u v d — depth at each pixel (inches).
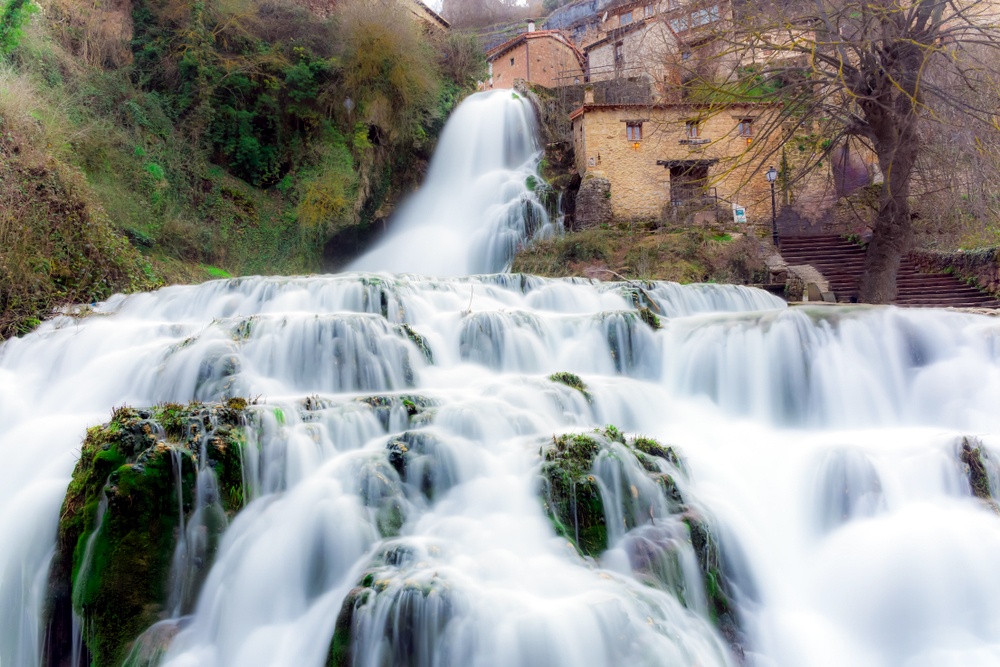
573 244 836.0
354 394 299.1
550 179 1034.1
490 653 177.9
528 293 486.9
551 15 1824.6
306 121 805.2
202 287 436.8
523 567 205.3
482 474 245.6
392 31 851.4
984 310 406.3
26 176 440.1
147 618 203.8
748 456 293.4
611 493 232.4
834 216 932.6
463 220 987.9
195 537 215.0
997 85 520.4
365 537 219.1
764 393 364.8
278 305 420.2
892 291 569.3
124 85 665.0
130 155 620.4
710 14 684.7
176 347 321.7
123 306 440.1
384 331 346.0
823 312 378.9
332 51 839.7
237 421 238.5
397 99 874.1
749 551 245.9
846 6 513.0
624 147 998.4
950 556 240.1
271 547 220.2
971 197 628.1
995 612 232.8
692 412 348.5
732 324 382.0
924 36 508.1
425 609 183.6
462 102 1043.9
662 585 212.5
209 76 735.7
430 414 269.4
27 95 482.9
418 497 236.5
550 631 179.9
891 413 360.8
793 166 944.3
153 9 736.3
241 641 205.8
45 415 315.3
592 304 492.4
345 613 191.0
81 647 205.5
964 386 353.7
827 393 359.3
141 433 222.1
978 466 268.4
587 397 314.2
